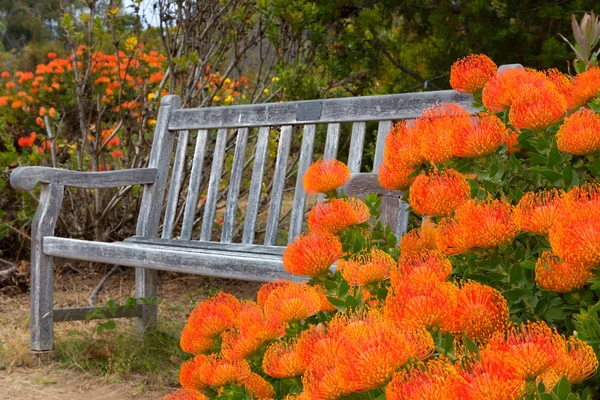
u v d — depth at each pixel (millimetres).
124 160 4992
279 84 4188
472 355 858
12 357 3188
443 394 749
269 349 1157
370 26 4707
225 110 3447
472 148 1163
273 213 3160
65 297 4422
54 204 3217
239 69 4641
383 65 5086
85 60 5539
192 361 1337
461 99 2727
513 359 790
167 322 3738
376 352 815
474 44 4785
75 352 3219
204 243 3232
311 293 1199
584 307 1019
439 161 1210
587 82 1287
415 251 1345
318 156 4613
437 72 5047
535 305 1054
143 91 4758
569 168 1128
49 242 3180
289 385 1195
